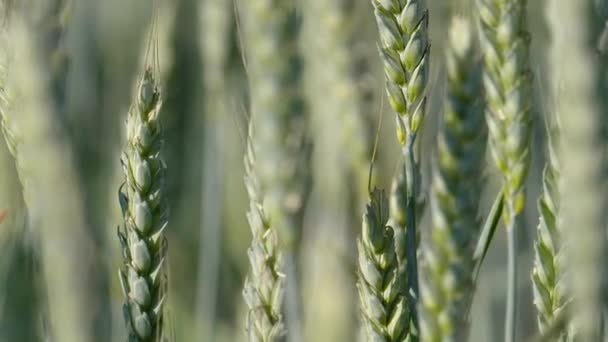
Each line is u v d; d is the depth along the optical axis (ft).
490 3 1.97
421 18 1.89
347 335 2.08
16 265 2.02
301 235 2.10
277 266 1.89
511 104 1.96
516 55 1.96
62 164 1.84
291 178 2.12
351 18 2.57
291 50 2.25
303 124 2.22
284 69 2.22
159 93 1.84
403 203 1.96
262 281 1.89
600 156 1.69
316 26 2.59
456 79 1.95
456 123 1.95
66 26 1.89
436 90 2.15
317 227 2.40
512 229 1.97
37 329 2.00
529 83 1.97
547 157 1.96
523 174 1.96
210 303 2.66
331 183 2.47
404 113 1.90
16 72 1.86
